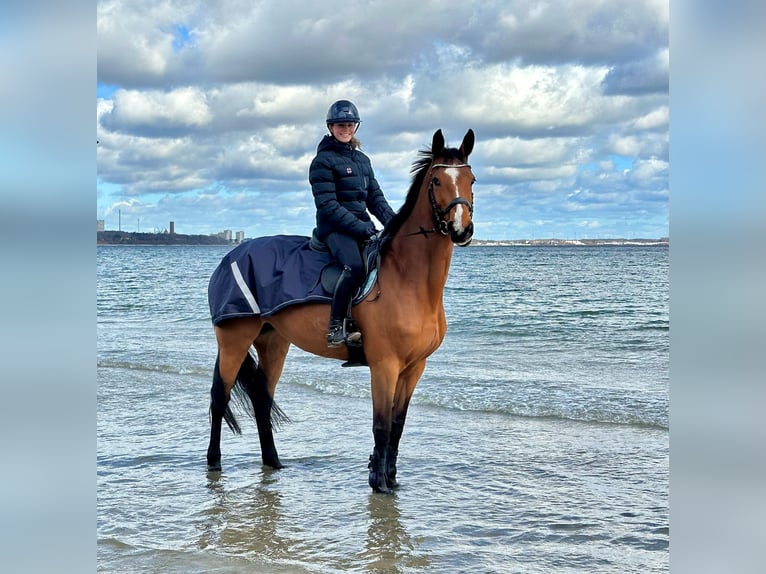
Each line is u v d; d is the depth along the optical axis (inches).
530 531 162.6
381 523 169.8
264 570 140.3
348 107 190.5
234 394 222.5
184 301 964.6
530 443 240.4
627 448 232.8
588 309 751.7
